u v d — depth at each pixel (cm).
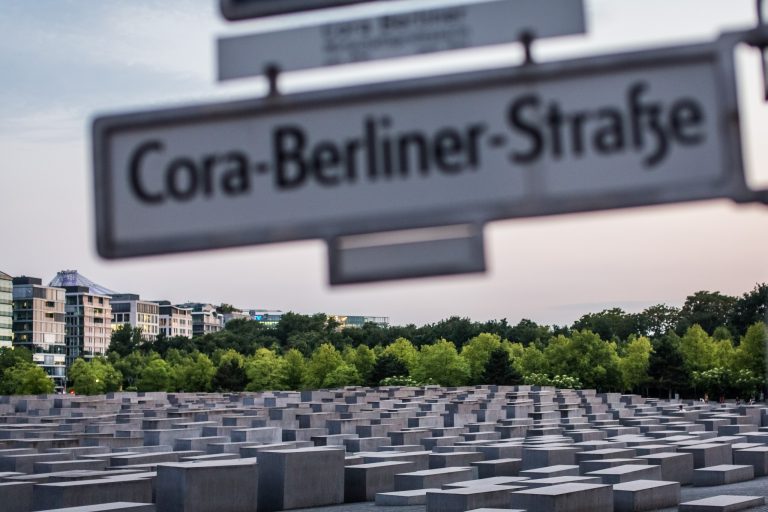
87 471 2562
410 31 325
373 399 7425
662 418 5350
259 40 330
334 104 330
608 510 2316
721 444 3478
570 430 4484
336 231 328
